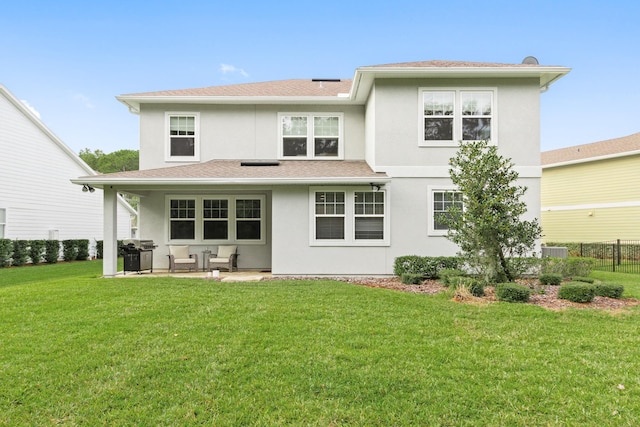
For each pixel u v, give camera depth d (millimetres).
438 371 4430
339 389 4020
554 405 3744
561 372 4426
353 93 12820
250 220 14078
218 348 5031
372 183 11180
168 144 13719
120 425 3439
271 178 10984
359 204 11633
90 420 3520
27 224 18297
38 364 4586
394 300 7594
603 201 19797
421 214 11617
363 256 11547
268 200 14078
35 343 5207
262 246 14031
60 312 6633
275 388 4051
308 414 3590
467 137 11633
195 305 7059
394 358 4758
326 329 5770
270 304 7172
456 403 3775
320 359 4703
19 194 17859
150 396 3914
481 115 11648
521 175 11516
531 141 11578
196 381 4195
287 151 13781
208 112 13812
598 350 5113
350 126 13781
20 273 14289
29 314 6500
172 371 4418
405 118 11688
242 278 11125
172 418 3533
